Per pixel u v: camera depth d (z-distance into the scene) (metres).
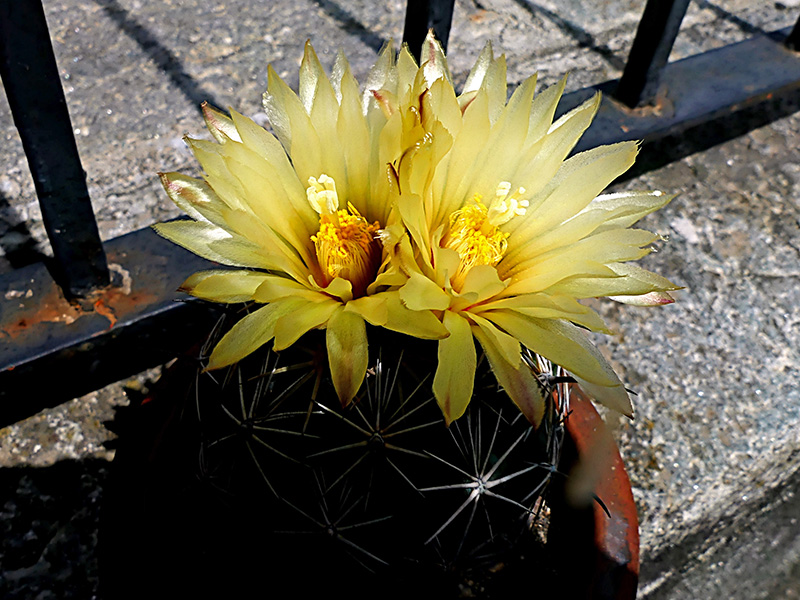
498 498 0.16
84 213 0.21
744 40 0.37
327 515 0.15
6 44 0.17
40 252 0.28
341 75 0.16
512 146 0.15
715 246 0.32
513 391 0.13
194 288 0.13
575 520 0.19
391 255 0.13
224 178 0.14
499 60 0.15
